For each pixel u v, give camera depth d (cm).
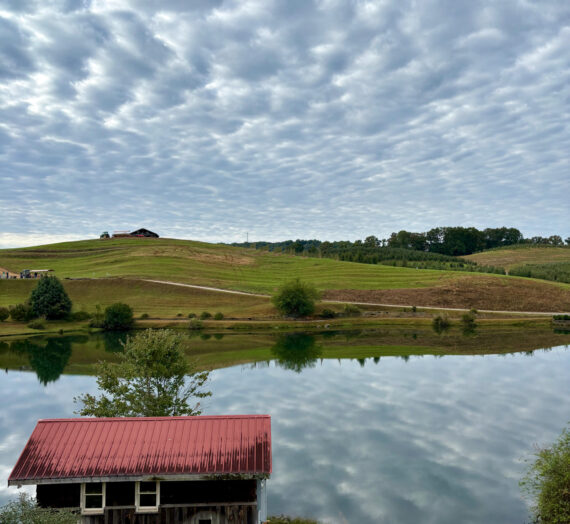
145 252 18675
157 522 1967
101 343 8600
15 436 3888
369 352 7519
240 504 1995
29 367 6456
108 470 1911
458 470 3306
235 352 7544
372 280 14650
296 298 11006
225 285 14162
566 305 12156
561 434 3916
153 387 2892
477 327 10419
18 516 1706
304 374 5938
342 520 2670
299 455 3525
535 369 6241
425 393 5091
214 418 2192
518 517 2709
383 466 3359
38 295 10825
